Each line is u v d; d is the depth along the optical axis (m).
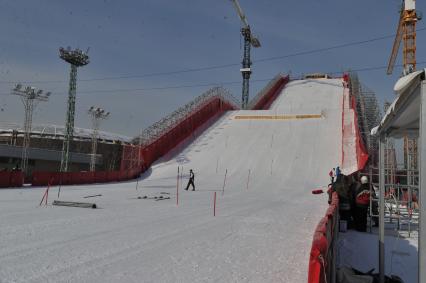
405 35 53.56
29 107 43.62
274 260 7.86
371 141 41.31
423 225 3.56
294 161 36.91
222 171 36.28
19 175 26.08
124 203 17.16
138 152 40.03
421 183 3.59
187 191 24.84
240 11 76.44
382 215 7.40
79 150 60.53
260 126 48.38
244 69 81.06
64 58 51.25
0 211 13.30
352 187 13.24
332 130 44.06
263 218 13.73
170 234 10.05
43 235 9.27
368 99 59.97
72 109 52.56
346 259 9.04
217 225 11.80
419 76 3.66
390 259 9.16
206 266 7.15
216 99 59.50
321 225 4.95
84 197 19.56
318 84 76.50
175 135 46.84
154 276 6.40
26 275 6.14
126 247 8.36
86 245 8.38
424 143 3.57
